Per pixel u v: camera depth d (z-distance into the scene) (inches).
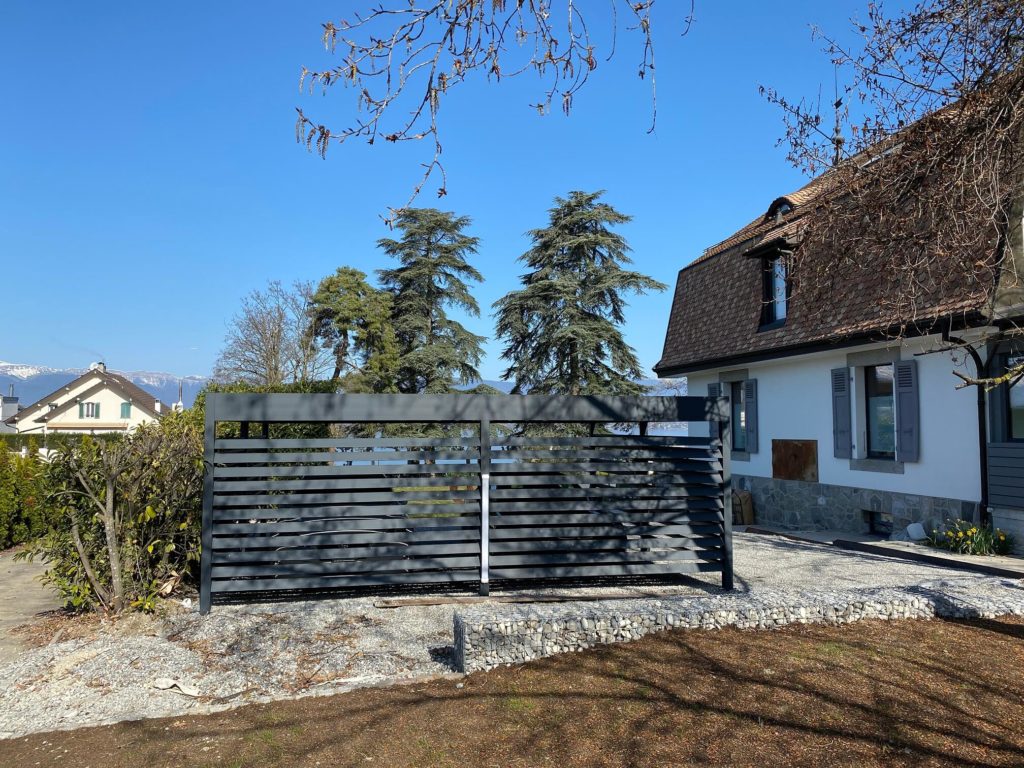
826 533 492.7
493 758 158.1
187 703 198.1
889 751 155.1
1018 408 374.3
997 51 214.8
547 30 149.7
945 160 223.3
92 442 287.1
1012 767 147.6
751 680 192.5
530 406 316.8
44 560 297.4
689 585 336.5
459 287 1178.6
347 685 206.5
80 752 167.5
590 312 958.4
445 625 269.0
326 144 143.1
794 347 500.7
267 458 296.4
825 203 272.5
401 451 310.2
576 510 319.0
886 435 474.9
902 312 287.6
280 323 1430.9
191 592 314.3
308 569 297.3
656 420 325.4
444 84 144.5
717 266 672.4
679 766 151.4
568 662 211.5
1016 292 323.6
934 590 270.7
